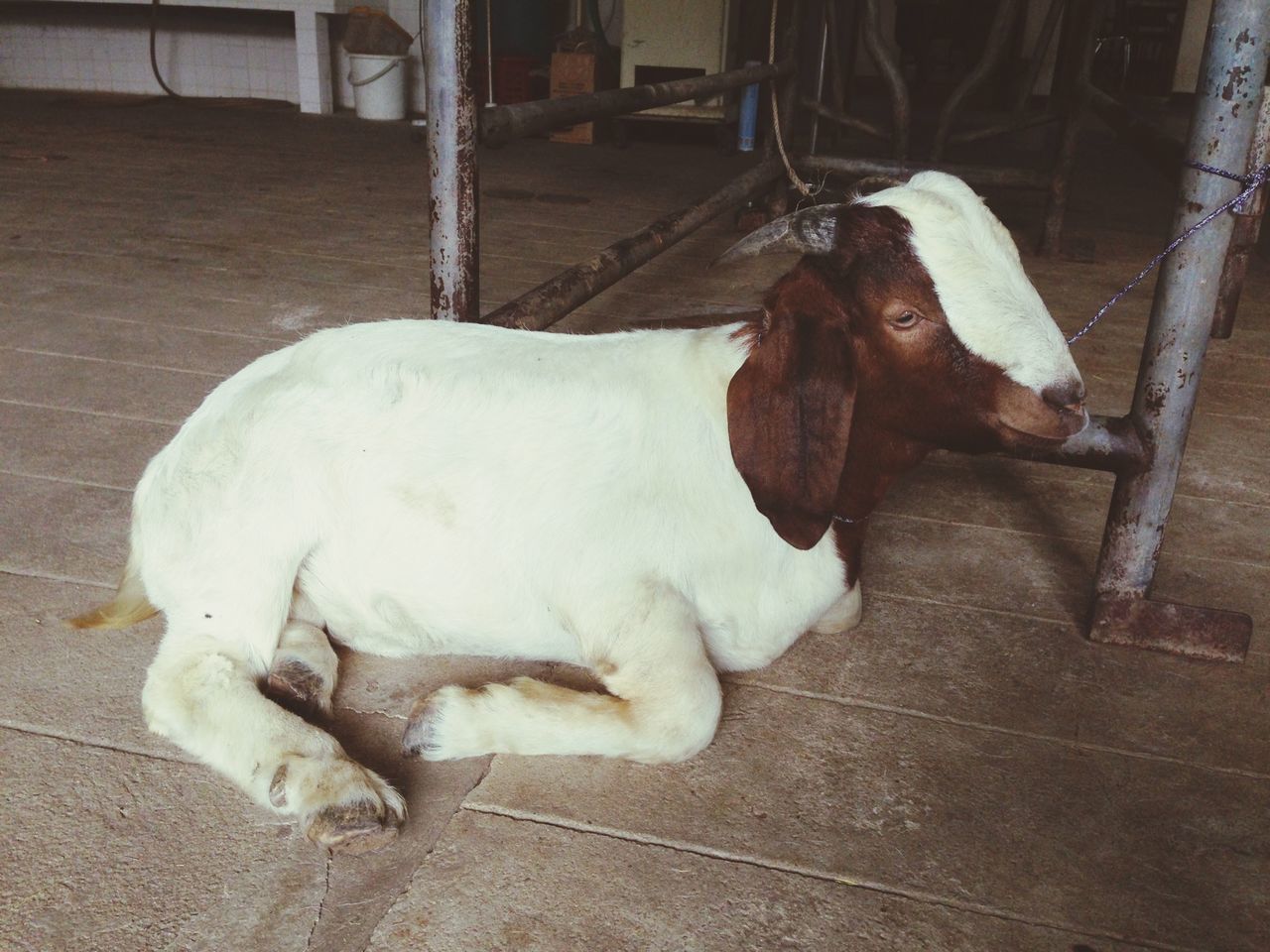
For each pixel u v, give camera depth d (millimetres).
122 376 3451
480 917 1508
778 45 7188
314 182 7012
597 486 1827
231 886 1538
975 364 1656
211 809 1680
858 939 1516
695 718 1773
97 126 8992
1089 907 1596
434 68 2418
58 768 1742
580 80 9125
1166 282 2086
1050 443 1685
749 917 1540
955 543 2705
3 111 9555
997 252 1681
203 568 1823
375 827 1587
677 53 8984
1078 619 2389
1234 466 3264
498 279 4887
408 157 8258
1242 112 1959
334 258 5102
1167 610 2258
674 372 1931
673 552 1819
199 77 11180
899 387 1724
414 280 4777
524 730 1774
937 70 15859
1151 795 1841
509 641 1911
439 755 1781
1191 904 1611
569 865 1611
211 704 1726
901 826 1736
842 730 1964
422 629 1926
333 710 1925
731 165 8570
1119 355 4234
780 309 1692
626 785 1787
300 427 1851
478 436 1849
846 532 1948
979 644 2268
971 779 1855
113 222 5602
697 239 5988
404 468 1842
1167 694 2133
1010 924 1559
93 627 2082
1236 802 1835
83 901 1495
